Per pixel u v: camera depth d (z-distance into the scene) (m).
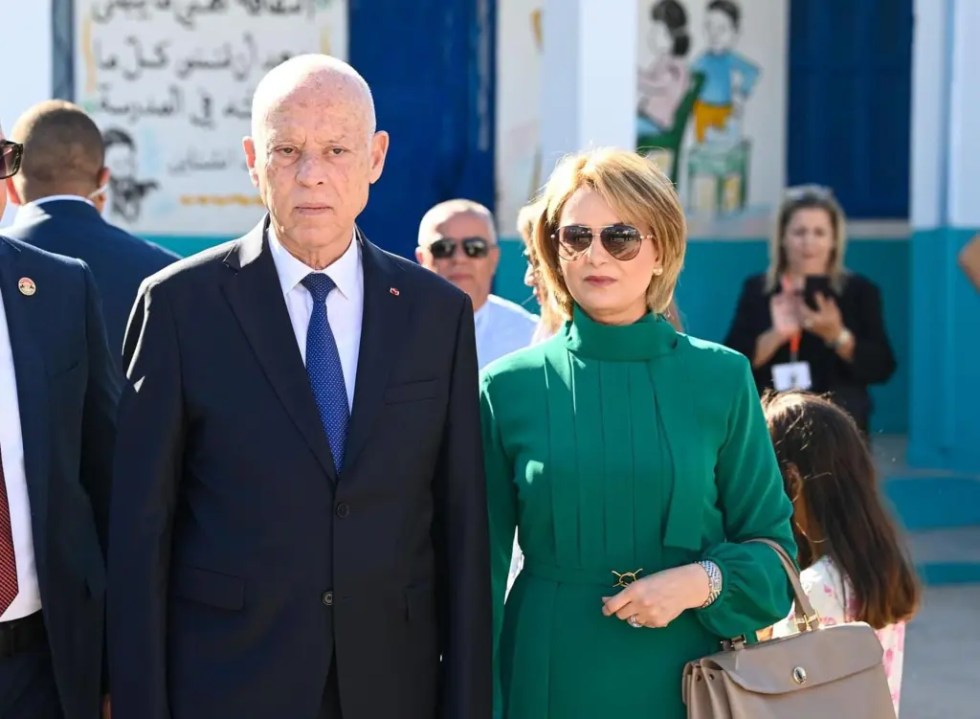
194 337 4.15
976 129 13.20
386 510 4.18
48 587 4.54
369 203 14.21
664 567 4.41
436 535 4.45
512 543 4.70
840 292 9.73
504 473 4.61
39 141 6.19
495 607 4.72
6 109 9.83
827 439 5.17
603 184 4.43
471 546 4.30
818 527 5.11
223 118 13.91
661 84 15.11
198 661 4.10
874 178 15.93
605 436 4.45
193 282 4.21
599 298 4.48
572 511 4.43
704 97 15.28
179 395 4.14
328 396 4.20
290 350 4.18
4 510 4.48
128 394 4.17
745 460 4.55
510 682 4.52
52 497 4.58
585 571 4.43
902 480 12.97
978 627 10.65
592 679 4.36
